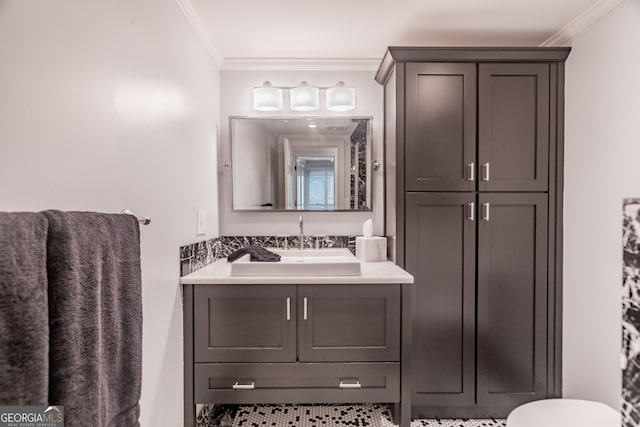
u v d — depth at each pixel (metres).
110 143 0.97
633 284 0.83
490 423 1.81
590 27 1.67
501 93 1.83
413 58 1.81
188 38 1.60
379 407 1.97
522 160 1.83
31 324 0.56
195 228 1.70
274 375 1.52
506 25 1.78
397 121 1.83
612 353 1.56
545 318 1.84
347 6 1.60
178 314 1.47
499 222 1.84
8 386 0.54
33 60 0.70
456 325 1.83
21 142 0.68
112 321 0.80
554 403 1.50
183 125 1.53
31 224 0.58
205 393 1.52
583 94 1.72
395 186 1.84
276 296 1.52
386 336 1.53
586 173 1.69
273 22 1.73
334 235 2.23
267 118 2.20
